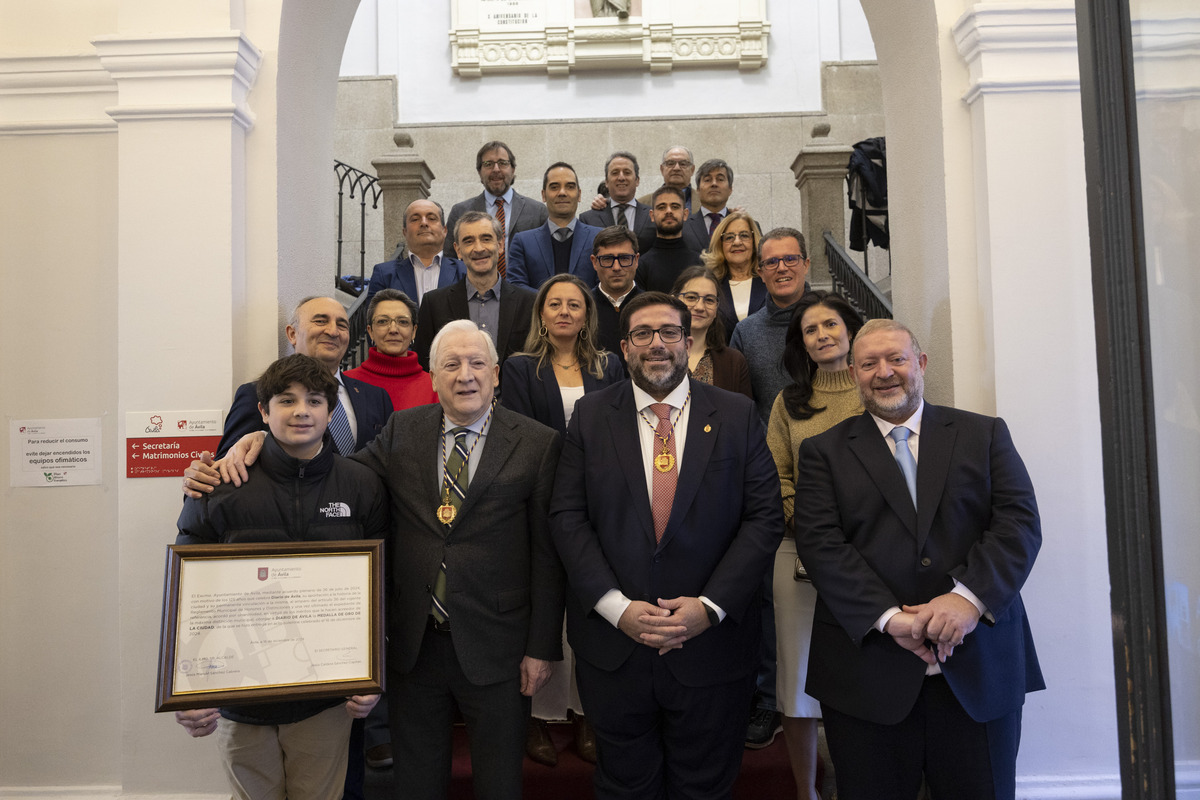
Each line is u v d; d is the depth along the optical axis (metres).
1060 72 2.73
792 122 8.36
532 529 2.38
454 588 2.26
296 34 3.06
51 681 2.85
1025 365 2.71
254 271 2.90
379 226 8.34
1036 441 2.70
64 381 2.90
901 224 3.32
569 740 3.06
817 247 6.13
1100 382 1.60
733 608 2.21
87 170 2.92
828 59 8.43
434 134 8.37
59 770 2.84
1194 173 1.44
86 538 2.88
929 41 2.95
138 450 2.73
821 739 3.17
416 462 2.35
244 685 2.03
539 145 8.35
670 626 2.15
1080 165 2.74
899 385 2.29
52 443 2.88
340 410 2.76
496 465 2.33
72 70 2.89
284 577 2.09
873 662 2.17
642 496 2.33
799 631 2.69
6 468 2.89
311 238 3.30
